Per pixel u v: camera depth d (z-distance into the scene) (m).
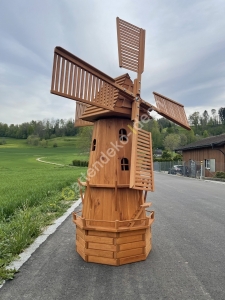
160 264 5.29
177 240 6.88
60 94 4.61
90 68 4.94
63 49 4.51
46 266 5.16
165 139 77.75
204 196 15.16
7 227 7.21
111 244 5.21
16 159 79.12
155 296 4.08
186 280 4.61
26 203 9.45
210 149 30.72
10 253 5.55
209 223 8.73
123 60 5.98
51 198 12.96
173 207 11.67
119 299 4.00
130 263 5.32
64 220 9.00
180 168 37.88
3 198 11.48
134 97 5.55
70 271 4.94
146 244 5.60
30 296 4.09
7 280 4.59
